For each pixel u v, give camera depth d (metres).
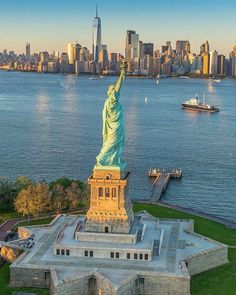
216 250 143.88
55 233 157.50
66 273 129.62
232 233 172.50
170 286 127.62
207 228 176.25
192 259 138.12
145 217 169.50
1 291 131.12
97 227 144.88
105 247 138.62
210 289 130.88
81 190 194.62
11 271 133.25
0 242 153.00
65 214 177.38
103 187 143.62
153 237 148.12
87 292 128.25
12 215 187.25
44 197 183.62
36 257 139.12
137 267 132.62
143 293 129.12
